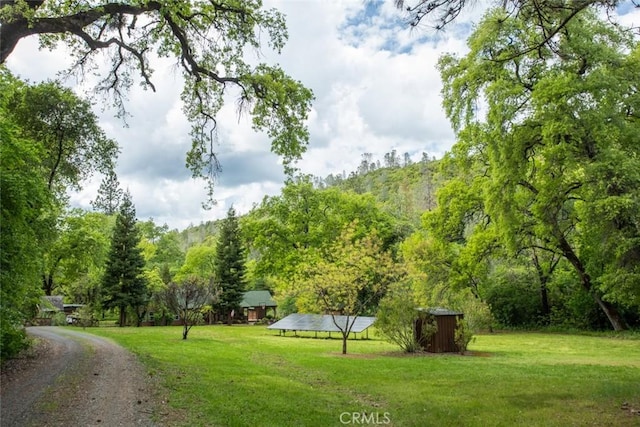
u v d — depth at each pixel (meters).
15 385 9.20
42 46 12.07
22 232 10.66
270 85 12.67
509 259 31.52
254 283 60.41
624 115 20.00
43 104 20.55
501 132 21.25
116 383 9.36
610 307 27.17
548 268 34.00
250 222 44.47
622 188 18.88
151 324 42.44
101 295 39.97
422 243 33.97
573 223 26.73
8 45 9.24
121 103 13.52
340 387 9.99
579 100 19.17
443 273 33.03
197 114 14.20
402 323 17.95
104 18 10.75
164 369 11.49
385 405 8.15
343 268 18.59
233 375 11.01
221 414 6.98
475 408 7.70
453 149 29.55
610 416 6.95
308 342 23.30
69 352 15.13
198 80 13.09
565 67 19.53
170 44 13.12
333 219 43.09
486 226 31.62
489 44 19.11
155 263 62.78
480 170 30.53
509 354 17.28
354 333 28.27
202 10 12.24
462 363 14.18
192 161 14.07
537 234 27.45
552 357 16.14
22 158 11.45
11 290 10.45
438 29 5.13
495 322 34.62
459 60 23.16
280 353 17.30
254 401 7.98
